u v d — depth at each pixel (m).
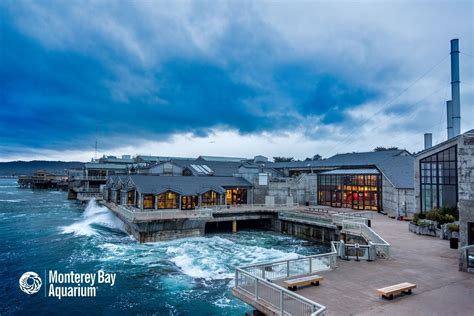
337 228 33.47
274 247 34.12
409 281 14.53
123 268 26.02
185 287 21.84
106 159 107.31
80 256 29.73
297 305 11.22
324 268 16.45
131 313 18.27
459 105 37.62
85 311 18.61
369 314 10.76
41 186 174.50
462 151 17.34
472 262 16.03
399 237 26.39
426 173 32.50
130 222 36.66
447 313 10.91
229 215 42.66
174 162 67.06
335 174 53.06
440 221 28.16
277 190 53.47
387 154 57.34
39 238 38.34
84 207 74.19
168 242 35.47
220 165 72.38
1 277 24.25
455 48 38.25
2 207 73.25
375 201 46.56
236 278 13.35
